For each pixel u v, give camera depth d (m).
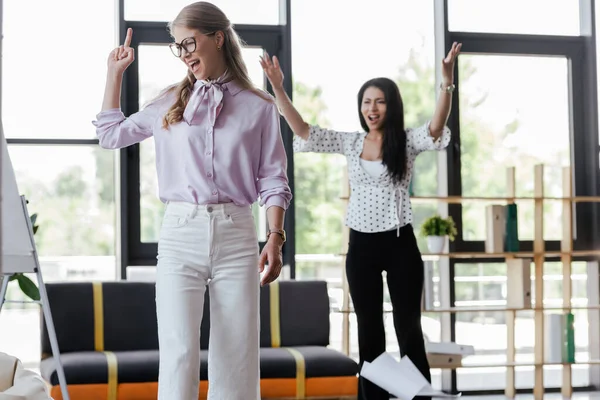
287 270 5.41
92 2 5.25
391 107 4.02
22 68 5.17
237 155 2.46
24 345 5.14
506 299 5.57
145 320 4.72
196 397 2.46
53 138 5.19
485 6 5.77
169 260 2.44
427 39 5.71
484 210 5.71
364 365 3.96
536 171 5.33
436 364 4.88
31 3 5.18
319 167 5.54
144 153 5.28
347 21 5.62
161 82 5.31
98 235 5.24
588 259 5.81
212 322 2.49
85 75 5.23
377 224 4.01
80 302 4.63
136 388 4.13
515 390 5.55
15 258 2.69
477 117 5.75
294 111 4.10
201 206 2.43
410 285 4.00
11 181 2.71
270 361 4.28
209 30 2.46
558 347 5.29
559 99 5.86
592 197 5.40
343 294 5.09
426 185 5.73
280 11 5.50
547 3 5.86
